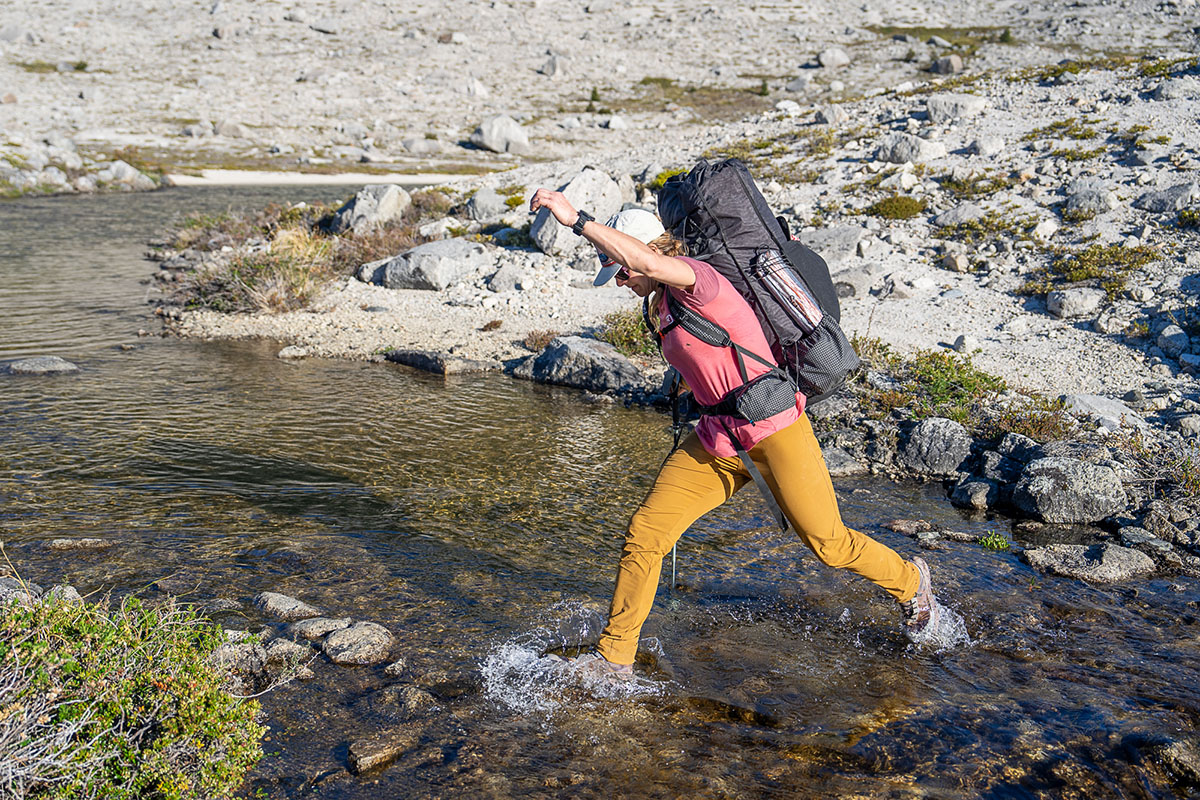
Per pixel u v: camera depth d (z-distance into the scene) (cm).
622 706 392
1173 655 444
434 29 7006
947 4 6944
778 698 402
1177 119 1659
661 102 5559
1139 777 347
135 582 490
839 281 1276
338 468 705
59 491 630
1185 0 5778
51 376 961
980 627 474
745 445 368
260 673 404
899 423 828
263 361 1070
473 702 390
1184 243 1241
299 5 7300
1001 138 1770
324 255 1591
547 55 6512
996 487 695
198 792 304
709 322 349
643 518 393
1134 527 621
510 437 805
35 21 6656
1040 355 1018
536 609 482
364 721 373
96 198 3139
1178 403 856
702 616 483
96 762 281
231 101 5488
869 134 1969
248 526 580
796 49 6284
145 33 6638
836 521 393
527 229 1705
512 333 1217
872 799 332
